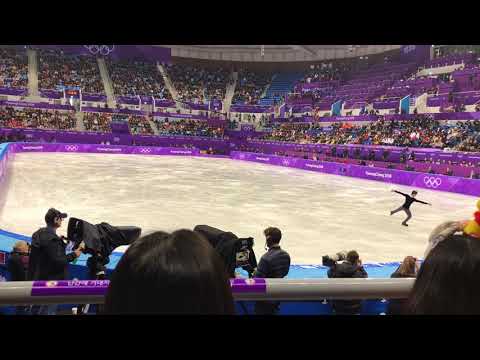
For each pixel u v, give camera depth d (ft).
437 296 3.32
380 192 72.49
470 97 115.03
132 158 128.26
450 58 137.28
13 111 143.95
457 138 99.71
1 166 63.62
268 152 151.64
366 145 115.96
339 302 16.90
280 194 66.28
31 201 50.72
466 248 3.39
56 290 4.87
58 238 17.30
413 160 98.12
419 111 126.11
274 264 16.87
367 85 159.74
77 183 67.67
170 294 2.77
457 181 74.02
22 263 20.24
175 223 42.50
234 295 5.21
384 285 5.40
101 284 5.00
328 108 162.40
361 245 37.19
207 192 65.05
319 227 43.78
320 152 129.90
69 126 150.00
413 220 49.55
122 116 161.79
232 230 40.57
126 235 18.30
